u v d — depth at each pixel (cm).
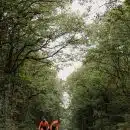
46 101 6166
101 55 3931
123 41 3528
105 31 3638
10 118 3072
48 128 2745
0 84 3080
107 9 2212
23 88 4134
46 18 3191
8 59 3164
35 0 2742
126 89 4438
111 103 5350
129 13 2912
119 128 4156
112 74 4425
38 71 4259
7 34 2914
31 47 3366
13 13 2575
